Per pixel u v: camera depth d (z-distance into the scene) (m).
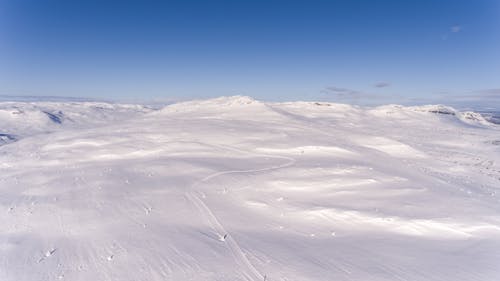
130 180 32.19
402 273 13.84
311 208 22.67
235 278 13.65
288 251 16.23
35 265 15.50
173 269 14.59
